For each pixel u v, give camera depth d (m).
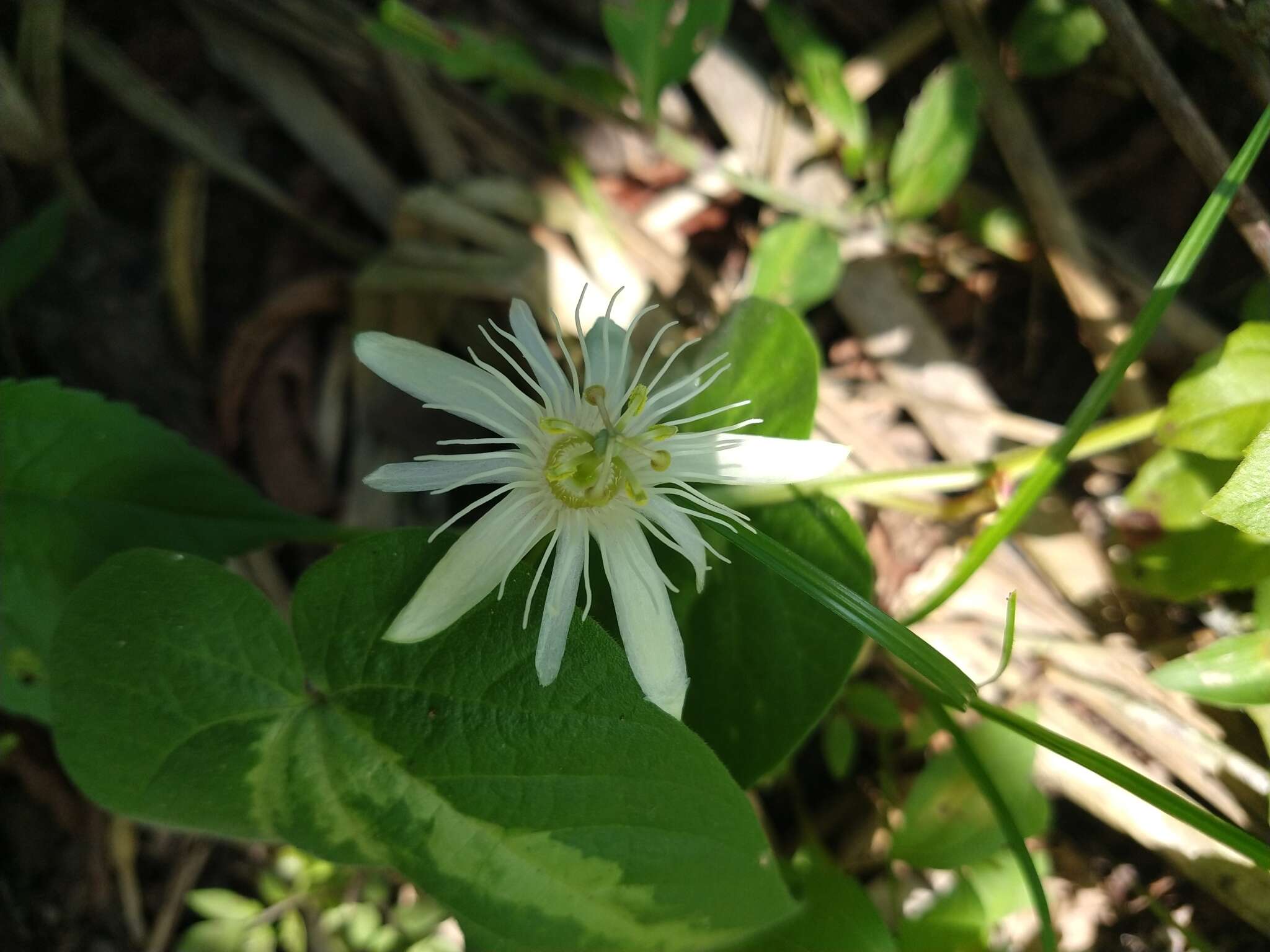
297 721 0.10
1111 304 0.16
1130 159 0.16
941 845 0.13
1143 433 0.13
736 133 0.17
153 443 0.12
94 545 0.12
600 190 0.17
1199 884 0.14
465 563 0.10
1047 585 0.15
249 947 0.15
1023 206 0.16
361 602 0.10
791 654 0.11
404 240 0.16
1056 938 0.11
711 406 0.12
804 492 0.12
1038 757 0.15
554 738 0.10
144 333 0.16
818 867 0.13
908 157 0.15
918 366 0.17
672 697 0.10
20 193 0.16
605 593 0.11
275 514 0.13
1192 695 0.11
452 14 0.17
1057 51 0.15
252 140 0.17
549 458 0.10
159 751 0.10
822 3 0.17
